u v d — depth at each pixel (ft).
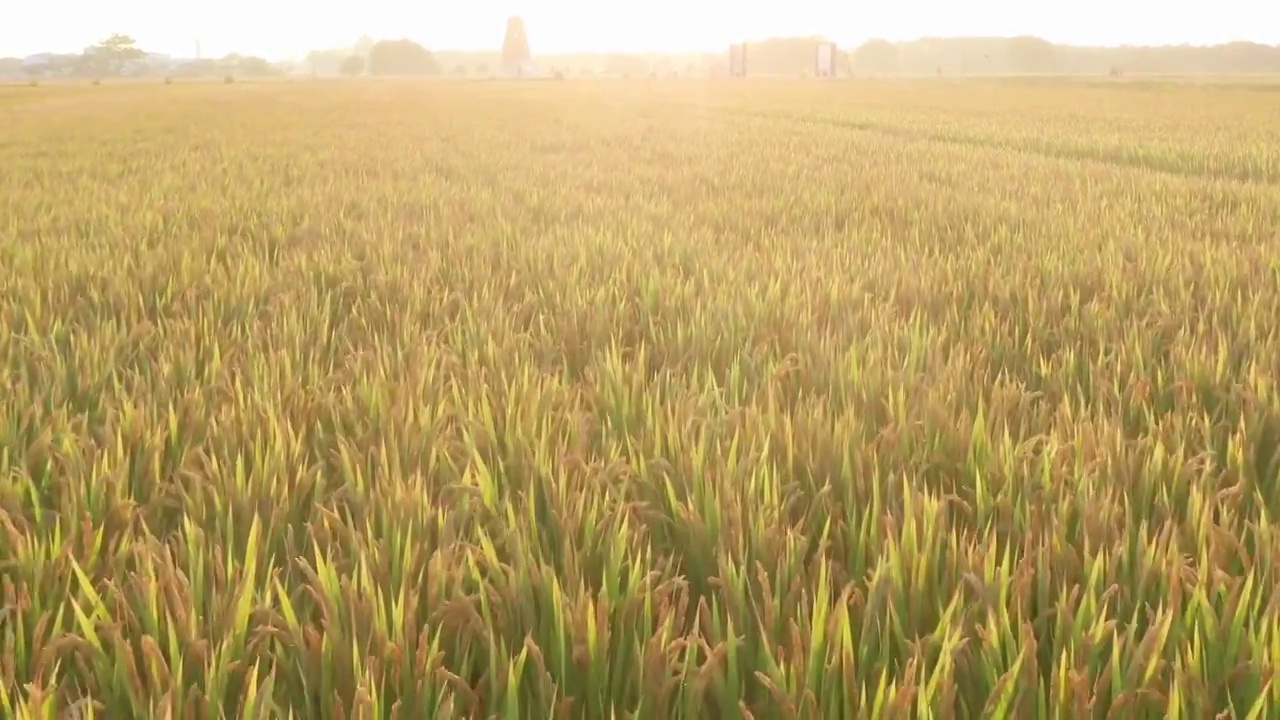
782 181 52.16
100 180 52.42
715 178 53.31
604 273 24.50
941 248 30.58
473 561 8.29
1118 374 15.43
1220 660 7.24
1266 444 12.50
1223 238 31.96
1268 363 15.84
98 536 9.04
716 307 19.85
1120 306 20.71
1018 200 44.06
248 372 15.23
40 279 23.47
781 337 17.88
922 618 8.12
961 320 19.89
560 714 6.66
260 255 28.17
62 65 643.86
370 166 61.93
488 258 26.81
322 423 13.52
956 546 8.76
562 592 8.27
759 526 9.11
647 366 17.03
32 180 52.75
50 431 11.68
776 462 11.29
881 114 140.36
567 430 12.48
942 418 12.39
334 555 9.48
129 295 21.54
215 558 8.77
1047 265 25.00
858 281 22.81
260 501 10.36
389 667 7.16
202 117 138.72
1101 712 6.86
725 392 14.74
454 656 7.78
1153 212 38.70
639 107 167.84
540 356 17.54
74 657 7.74
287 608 7.54
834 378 15.11
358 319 20.07
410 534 9.00
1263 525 8.98
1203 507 9.48
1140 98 198.29
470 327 18.21
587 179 52.42
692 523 9.39
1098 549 9.11
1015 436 13.09
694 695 6.72
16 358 16.61
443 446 11.65
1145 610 8.28
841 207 40.88
